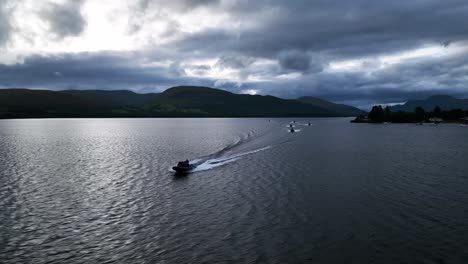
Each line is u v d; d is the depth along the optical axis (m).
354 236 36.12
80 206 46.81
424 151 103.88
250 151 104.38
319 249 33.25
